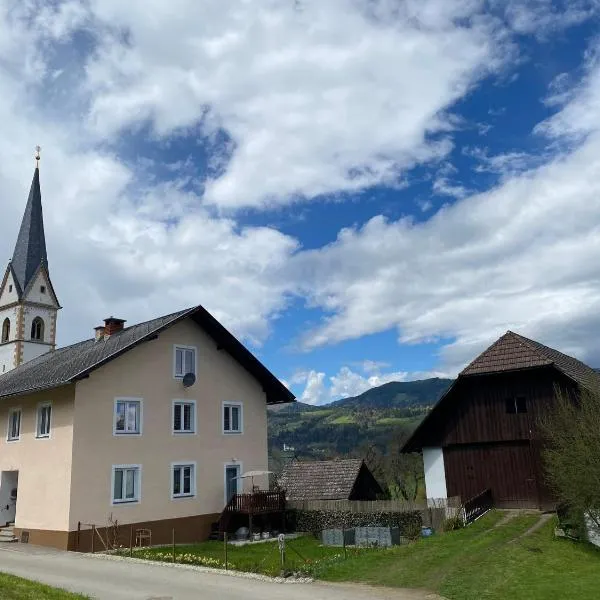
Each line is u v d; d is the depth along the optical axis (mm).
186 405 31938
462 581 16469
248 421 34875
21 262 63375
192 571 19469
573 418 21766
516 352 28359
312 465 40281
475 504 26391
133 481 28844
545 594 14430
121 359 29328
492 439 28188
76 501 26438
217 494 32219
